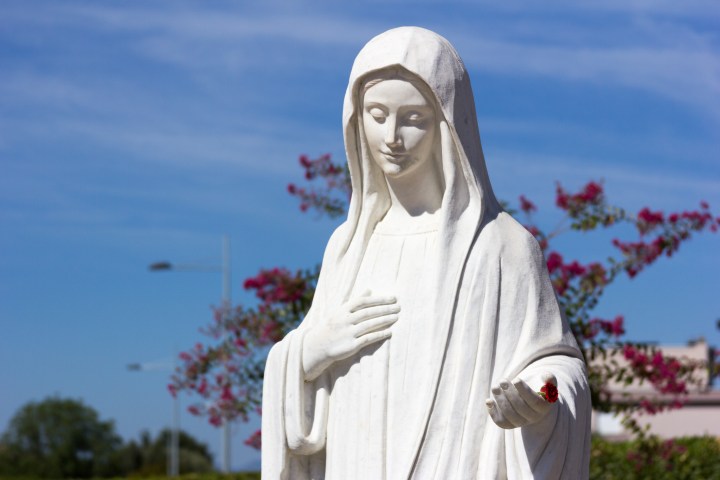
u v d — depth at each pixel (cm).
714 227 1568
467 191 793
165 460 7238
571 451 738
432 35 797
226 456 3234
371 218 825
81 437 7362
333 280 825
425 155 797
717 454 1781
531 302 773
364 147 816
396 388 773
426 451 755
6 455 7250
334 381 798
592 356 1562
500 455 743
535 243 795
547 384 705
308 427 799
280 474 795
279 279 1590
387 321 783
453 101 782
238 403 1614
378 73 787
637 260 1563
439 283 775
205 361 1622
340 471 782
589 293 1545
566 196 1570
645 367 1582
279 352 809
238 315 1614
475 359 763
